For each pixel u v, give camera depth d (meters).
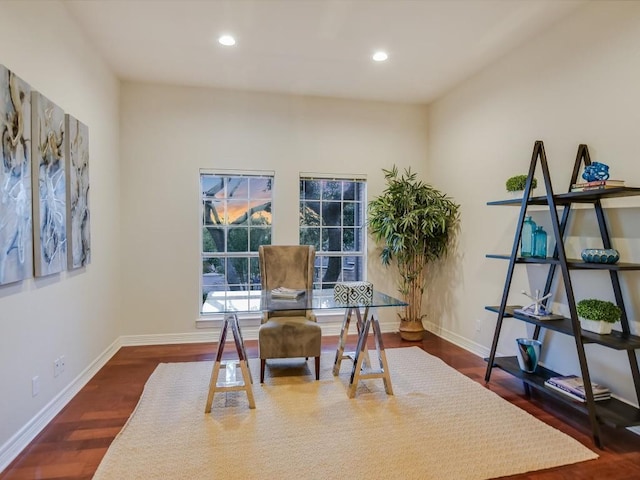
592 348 2.65
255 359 3.69
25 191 2.15
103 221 3.58
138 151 4.16
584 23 2.69
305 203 4.69
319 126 4.61
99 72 3.46
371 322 2.95
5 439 2.01
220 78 4.05
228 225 4.50
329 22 2.96
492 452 2.12
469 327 4.02
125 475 1.91
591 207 2.64
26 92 2.16
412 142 4.87
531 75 3.18
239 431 2.33
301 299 3.07
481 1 2.67
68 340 2.77
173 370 3.37
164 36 3.16
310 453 2.10
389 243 4.38
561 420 2.49
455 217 4.27
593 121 2.62
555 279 2.95
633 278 2.37
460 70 3.84
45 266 2.37
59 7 2.64
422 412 2.58
